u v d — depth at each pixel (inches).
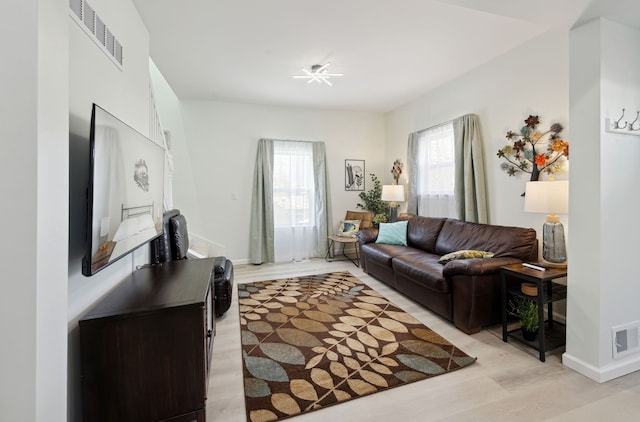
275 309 119.4
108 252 53.3
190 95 176.6
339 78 151.0
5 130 34.2
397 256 136.3
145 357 52.3
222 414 62.7
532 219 115.0
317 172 206.2
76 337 53.3
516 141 120.6
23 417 35.5
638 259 77.8
